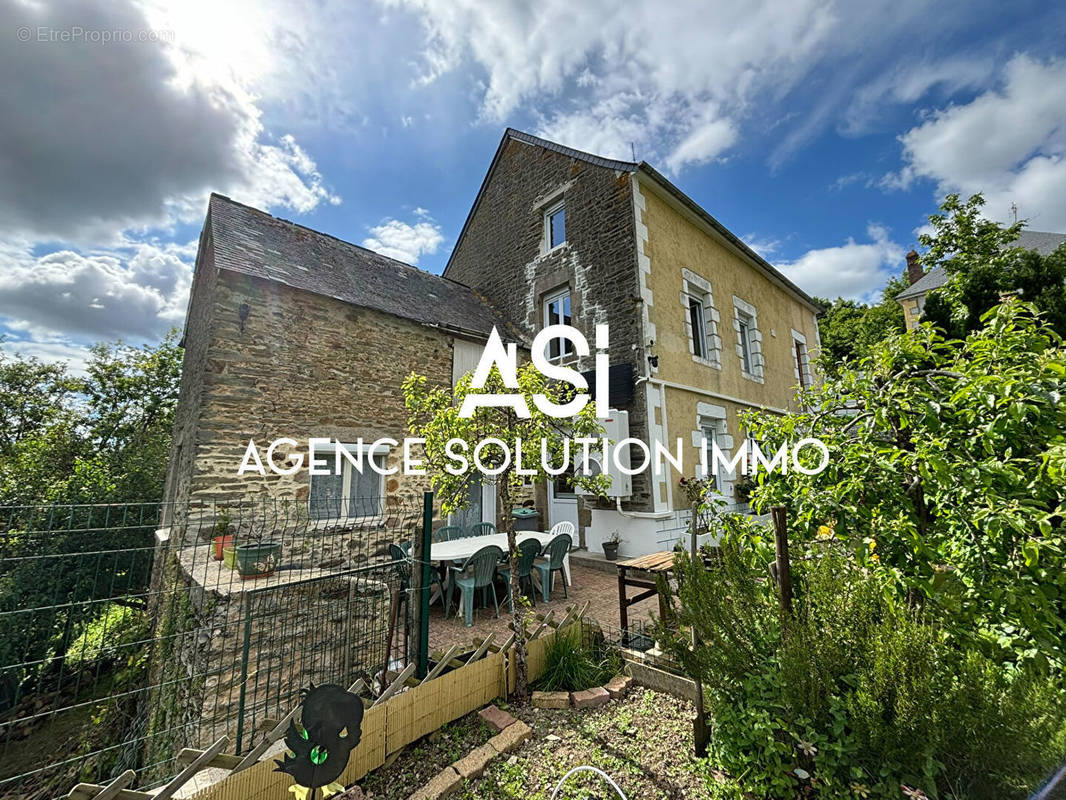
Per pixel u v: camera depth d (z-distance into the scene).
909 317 20.11
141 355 17.97
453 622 4.88
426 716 2.78
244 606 3.61
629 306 8.15
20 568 3.21
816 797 2.02
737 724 2.26
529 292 10.24
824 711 2.00
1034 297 8.26
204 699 3.36
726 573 2.54
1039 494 1.97
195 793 1.97
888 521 2.29
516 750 2.69
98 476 11.42
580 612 4.03
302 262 7.34
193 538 4.98
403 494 6.96
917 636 1.78
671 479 7.88
